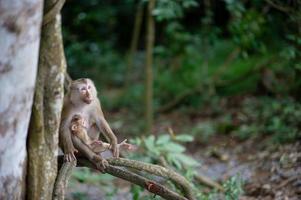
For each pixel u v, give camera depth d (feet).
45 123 11.38
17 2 9.36
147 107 31.86
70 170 12.21
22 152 10.70
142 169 12.45
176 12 28.99
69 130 12.97
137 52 49.93
